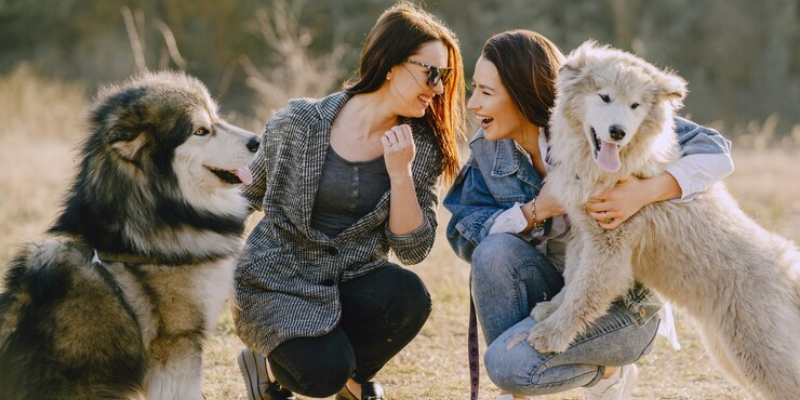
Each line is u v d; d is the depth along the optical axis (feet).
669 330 12.55
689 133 12.17
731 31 71.31
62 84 51.03
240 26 65.10
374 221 11.45
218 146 11.27
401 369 15.31
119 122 10.81
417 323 11.93
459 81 11.99
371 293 11.59
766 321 11.21
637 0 69.51
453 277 20.90
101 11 67.51
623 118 10.84
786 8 72.28
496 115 11.69
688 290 11.75
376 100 11.51
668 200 11.57
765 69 71.26
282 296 11.27
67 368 10.41
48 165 33.37
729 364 12.05
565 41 67.67
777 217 29.04
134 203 10.84
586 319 11.07
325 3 64.90
